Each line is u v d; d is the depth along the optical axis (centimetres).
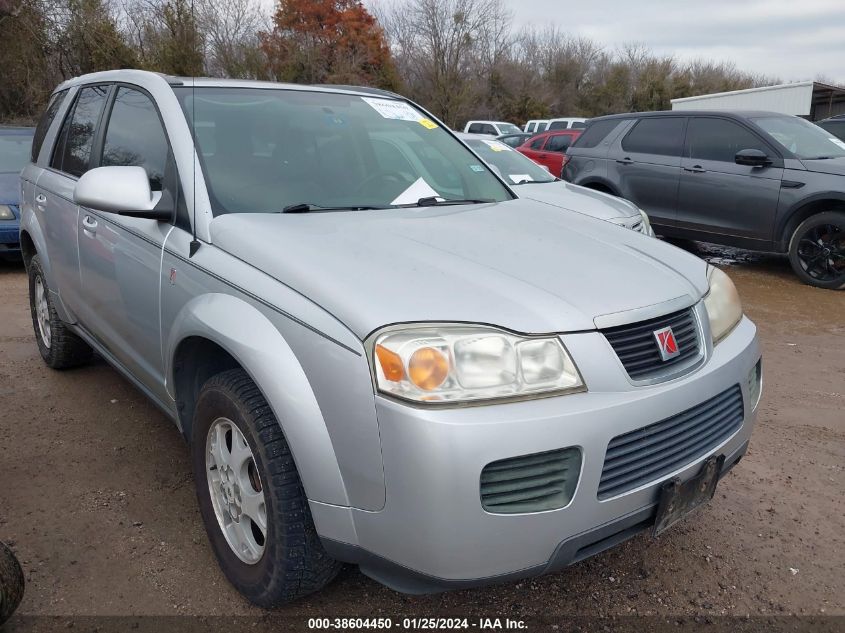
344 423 194
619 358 205
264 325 215
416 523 185
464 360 188
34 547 270
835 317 655
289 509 212
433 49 3553
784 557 280
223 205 264
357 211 281
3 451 346
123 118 339
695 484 222
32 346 511
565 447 190
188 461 341
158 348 284
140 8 2445
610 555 279
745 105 3073
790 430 400
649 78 4703
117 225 308
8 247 750
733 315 263
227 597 247
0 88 2155
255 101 319
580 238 269
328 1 3356
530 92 4081
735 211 801
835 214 726
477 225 271
